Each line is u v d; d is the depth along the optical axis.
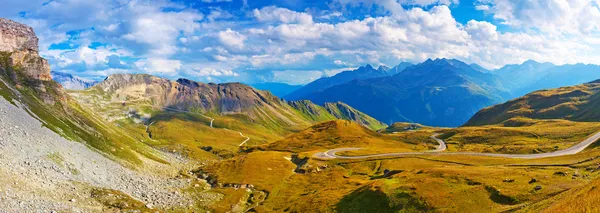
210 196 129.00
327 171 187.88
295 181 167.00
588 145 187.88
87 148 128.12
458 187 99.44
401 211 91.50
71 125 143.38
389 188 103.69
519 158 170.38
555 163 140.00
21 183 74.50
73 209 73.56
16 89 143.38
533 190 87.94
